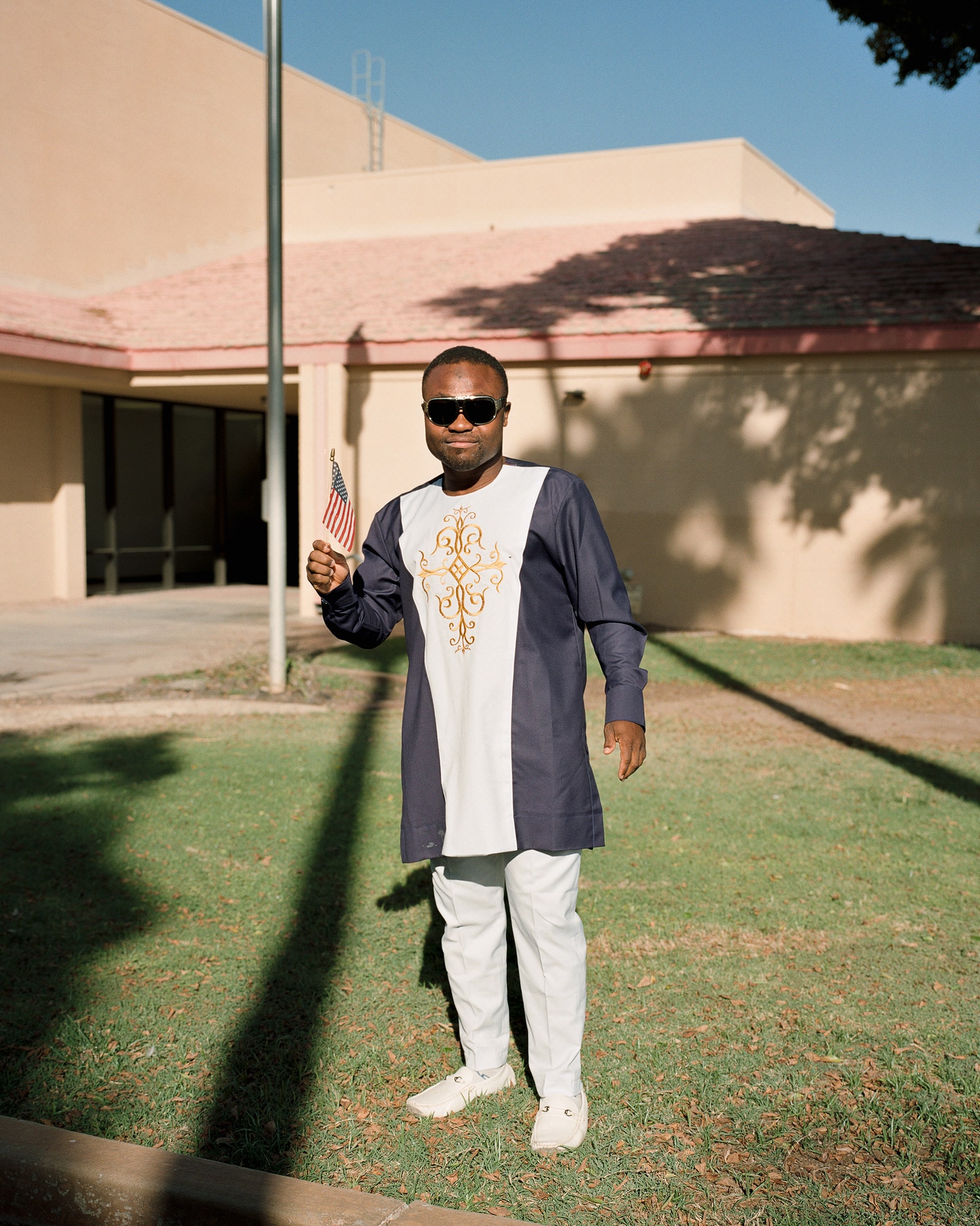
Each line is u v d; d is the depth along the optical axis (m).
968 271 13.52
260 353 14.29
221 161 20.50
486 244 19.38
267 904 4.40
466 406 2.65
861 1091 2.99
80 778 6.31
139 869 4.79
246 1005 3.53
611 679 2.66
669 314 13.36
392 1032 3.37
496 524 2.71
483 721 2.71
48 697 8.59
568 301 14.49
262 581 20.39
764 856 5.01
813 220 23.94
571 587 2.75
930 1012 3.46
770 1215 2.47
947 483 12.34
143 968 3.79
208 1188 2.46
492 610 2.71
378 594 2.97
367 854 5.02
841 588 12.84
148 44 18.70
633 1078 3.07
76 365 14.57
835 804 5.88
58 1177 2.56
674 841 5.23
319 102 23.33
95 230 17.84
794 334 12.49
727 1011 3.47
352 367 14.30
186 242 19.80
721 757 7.04
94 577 16.84
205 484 18.88
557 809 2.71
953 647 12.05
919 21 11.95
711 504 13.25
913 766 6.80
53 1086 3.04
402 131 26.45
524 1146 2.77
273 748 7.14
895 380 12.41
